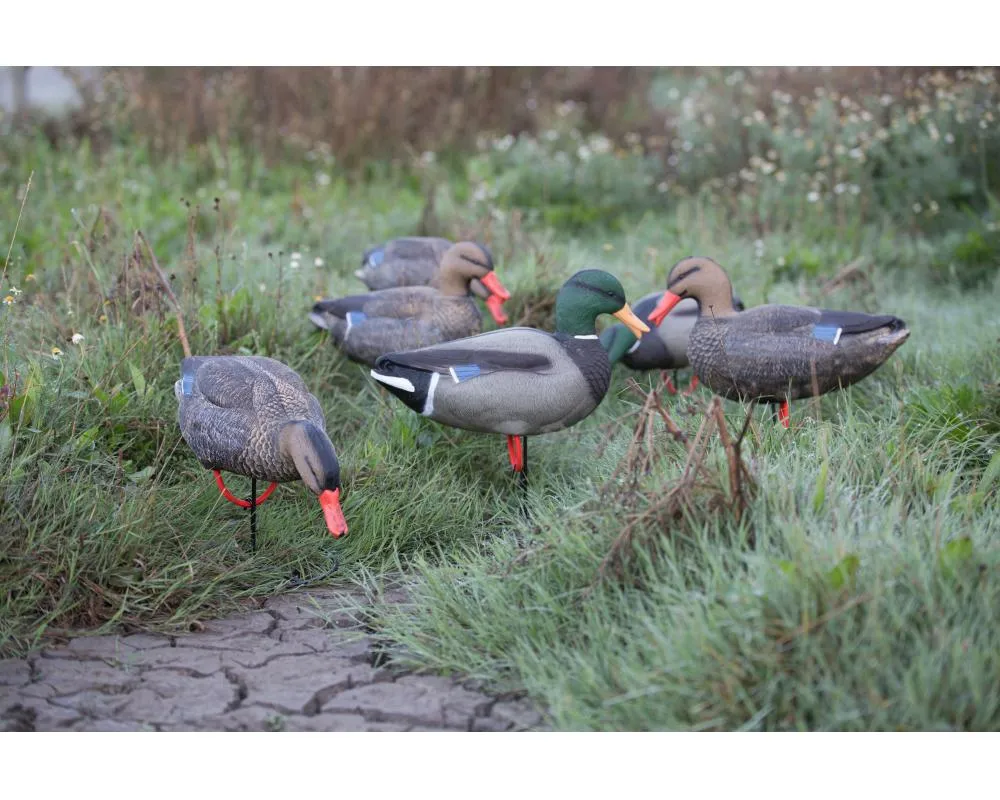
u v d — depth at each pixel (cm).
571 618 418
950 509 458
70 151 1172
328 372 670
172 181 1138
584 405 541
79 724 387
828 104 1111
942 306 820
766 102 1230
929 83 1140
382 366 545
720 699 356
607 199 1134
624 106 1445
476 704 400
